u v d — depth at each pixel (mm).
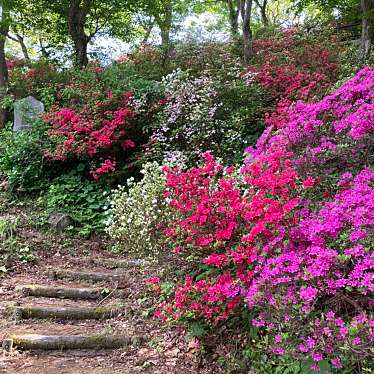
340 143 3514
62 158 6762
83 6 11234
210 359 3428
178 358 3527
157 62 10414
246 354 3211
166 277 4188
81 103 7773
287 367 2809
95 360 3504
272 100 7500
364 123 3305
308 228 2750
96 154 7047
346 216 2607
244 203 3312
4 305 4117
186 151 6777
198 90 7238
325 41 10695
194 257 3730
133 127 7277
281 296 2527
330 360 2465
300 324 2467
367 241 2471
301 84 7539
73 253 5664
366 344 2180
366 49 8688
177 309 3533
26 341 3525
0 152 7461
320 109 3881
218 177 4766
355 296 2555
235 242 3365
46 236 5906
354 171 3385
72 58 11477
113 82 8102
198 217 3344
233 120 6855
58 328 3885
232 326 3502
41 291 4461
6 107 9305
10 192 6906
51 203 6512
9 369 3238
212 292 3029
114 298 4531
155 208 4352
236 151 6664
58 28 12266
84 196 6746
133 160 7070
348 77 7012
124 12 12484
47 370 3279
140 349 3676
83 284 4809
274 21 18656
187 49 10312
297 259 2582
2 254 5230
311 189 3256
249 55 10781
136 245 4625
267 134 4199
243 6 13016
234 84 7371
